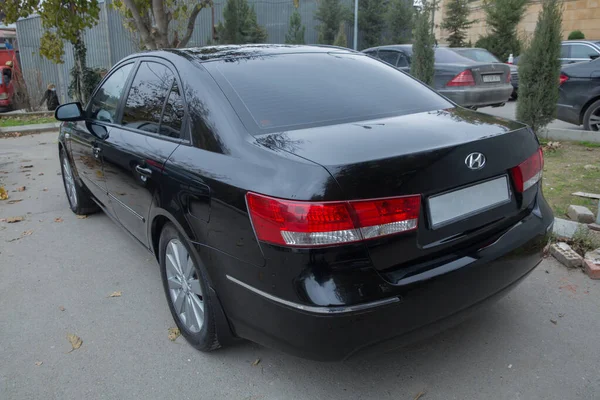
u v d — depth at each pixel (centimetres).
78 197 523
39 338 312
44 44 934
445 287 222
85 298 362
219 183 236
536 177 270
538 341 290
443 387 256
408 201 212
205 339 274
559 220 430
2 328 325
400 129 249
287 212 204
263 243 214
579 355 276
